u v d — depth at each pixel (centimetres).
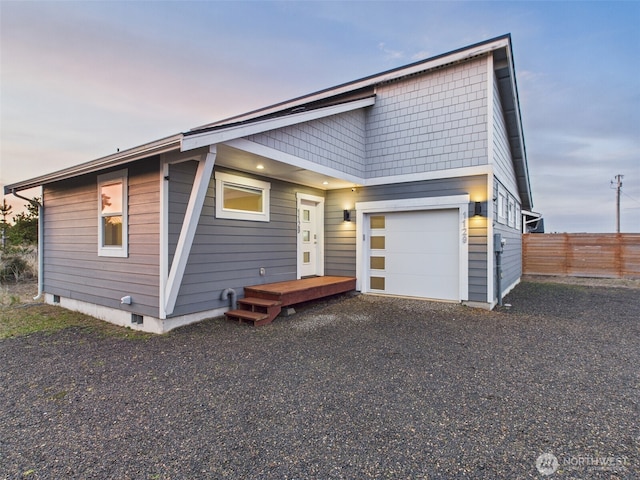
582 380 345
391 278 832
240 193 671
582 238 1356
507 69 718
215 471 204
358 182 827
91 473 203
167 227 517
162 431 251
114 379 351
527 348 448
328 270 912
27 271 1148
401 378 350
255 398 305
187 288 561
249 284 678
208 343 471
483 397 307
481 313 657
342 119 769
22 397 310
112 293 602
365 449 227
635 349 443
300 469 206
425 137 775
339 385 333
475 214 711
